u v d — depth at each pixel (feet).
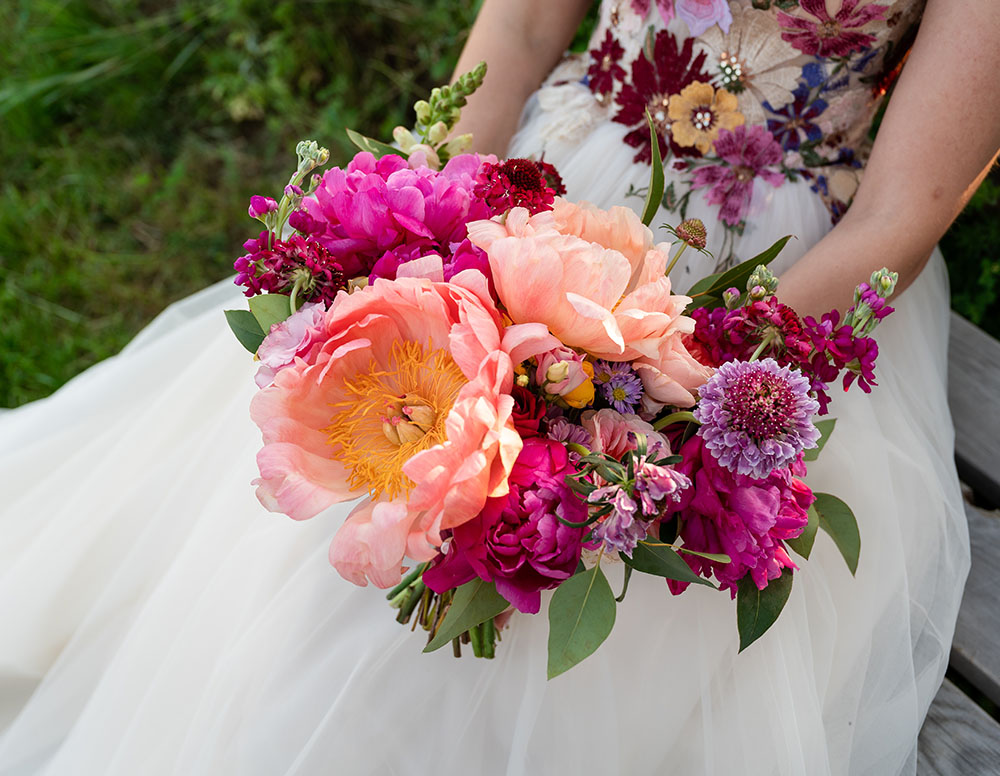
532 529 2.34
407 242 2.80
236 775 3.08
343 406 2.57
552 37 4.50
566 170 4.08
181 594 3.54
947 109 3.30
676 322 2.51
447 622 2.54
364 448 2.52
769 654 3.15
